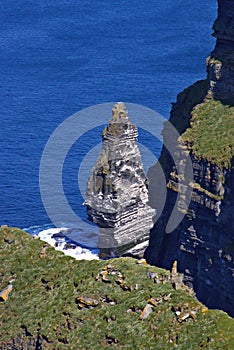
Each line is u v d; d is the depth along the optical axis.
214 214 198.62
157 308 116.19
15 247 131.50
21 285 126.38
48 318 120.69
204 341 111.69
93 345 115.94
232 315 196.00
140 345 113.81
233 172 196.12
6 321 123.38
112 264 124.31
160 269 123.62
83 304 119.88
